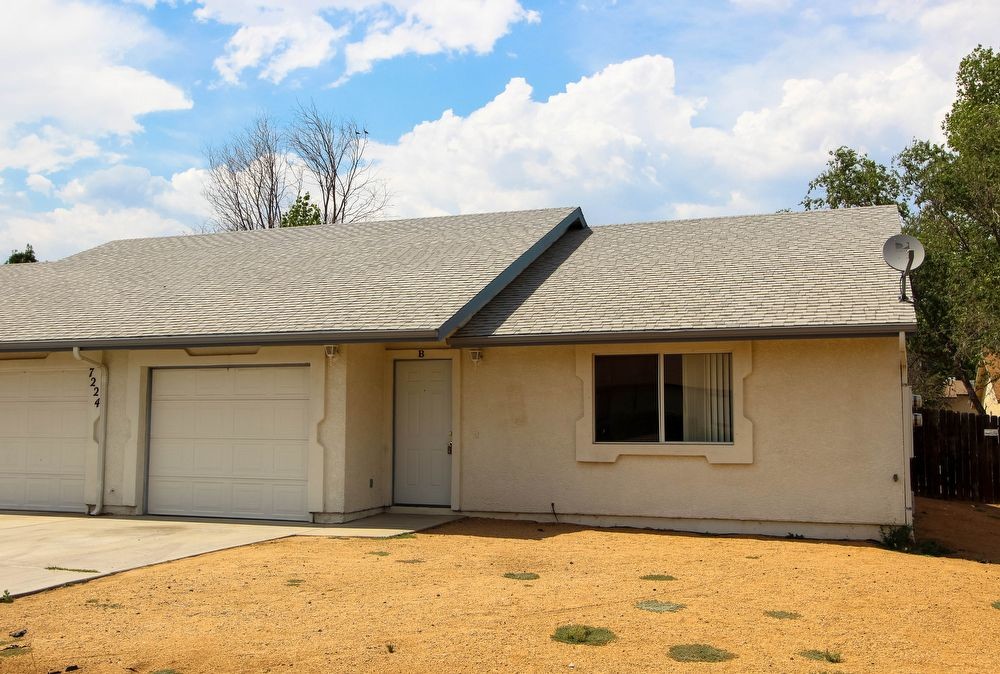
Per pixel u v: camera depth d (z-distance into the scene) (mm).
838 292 12312
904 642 6656
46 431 14836
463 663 5953
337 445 12977
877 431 11719
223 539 11367
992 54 29672
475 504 13484
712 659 6086
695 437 12555
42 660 5988
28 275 18406
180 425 14117
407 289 13781
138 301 15273
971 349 23750
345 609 7426
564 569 9359
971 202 24922
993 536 13266
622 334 12016
